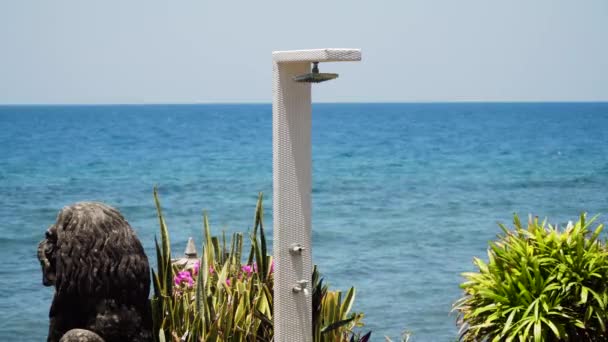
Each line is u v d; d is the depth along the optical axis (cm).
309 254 686
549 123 11281
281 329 675
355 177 4931
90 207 661
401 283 1925
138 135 8469
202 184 4512
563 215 3441
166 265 715
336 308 767
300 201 678
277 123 661
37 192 4144
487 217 3316
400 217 3275
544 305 756
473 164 5772
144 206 3650
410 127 10294
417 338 1403
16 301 1767
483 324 778
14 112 18138
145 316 677
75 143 7225
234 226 3075
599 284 775
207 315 704
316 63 644
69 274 650
